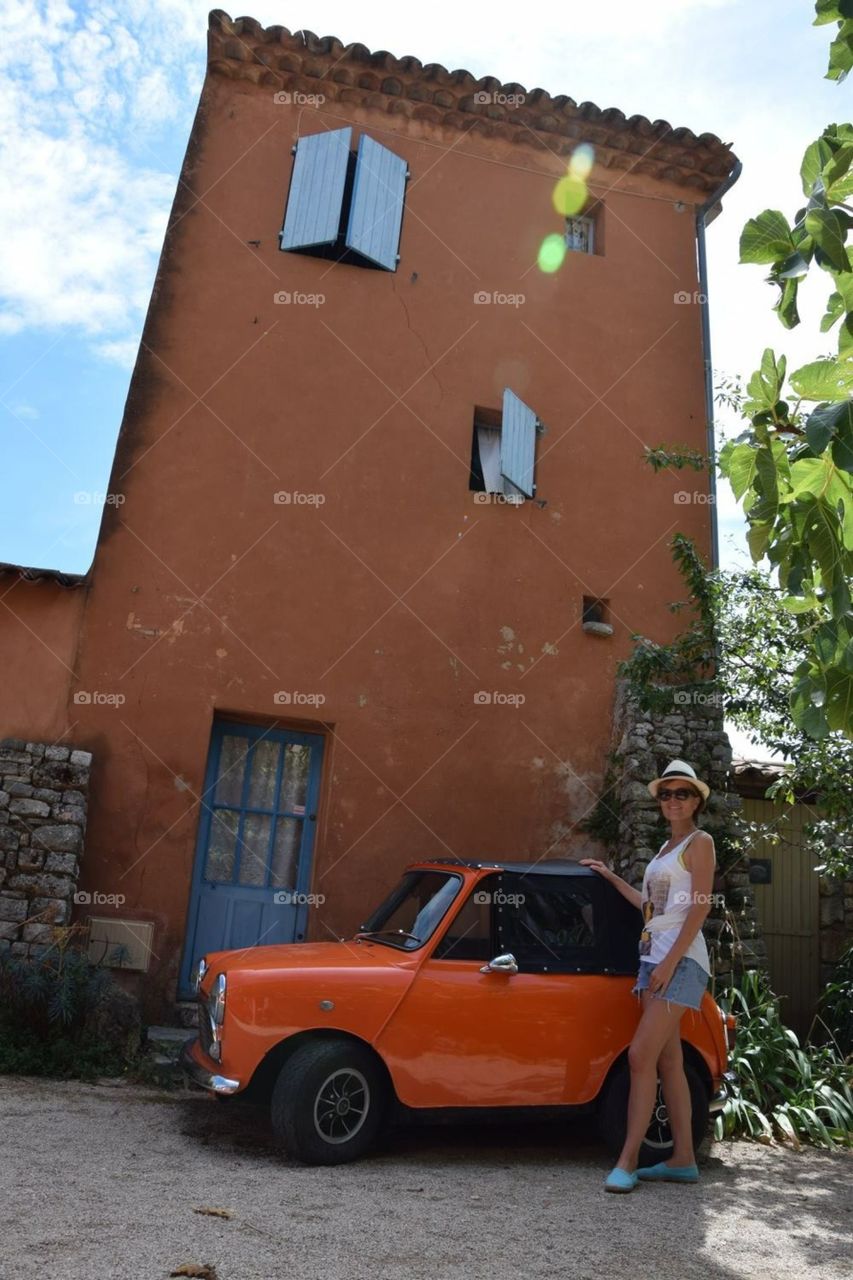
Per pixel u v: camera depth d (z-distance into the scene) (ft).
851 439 8.67
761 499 9.47
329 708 28.60
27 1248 10.92
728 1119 21.63
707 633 28.60
